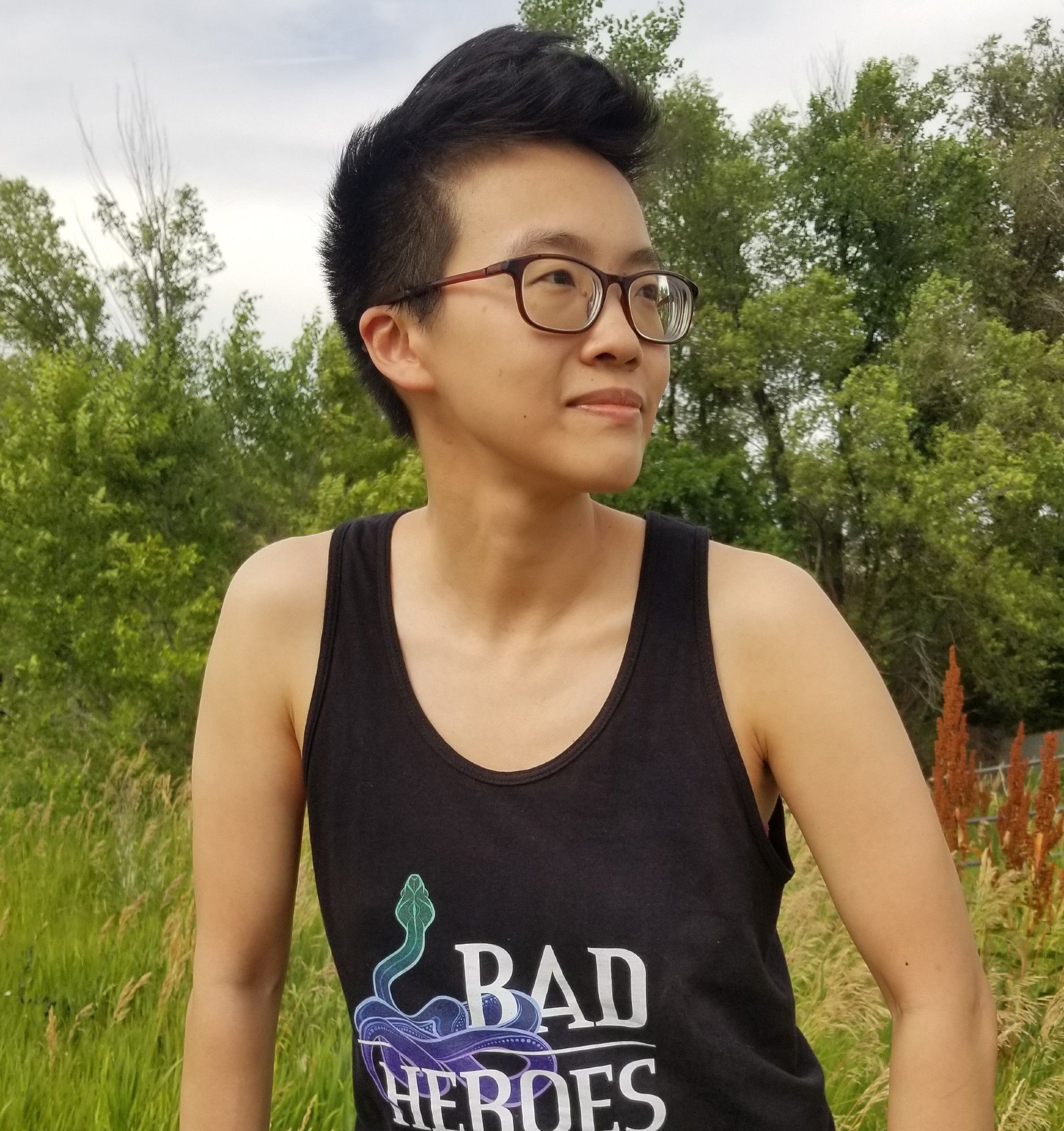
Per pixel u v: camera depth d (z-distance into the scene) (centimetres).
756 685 98
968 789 486
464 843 100
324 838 109
